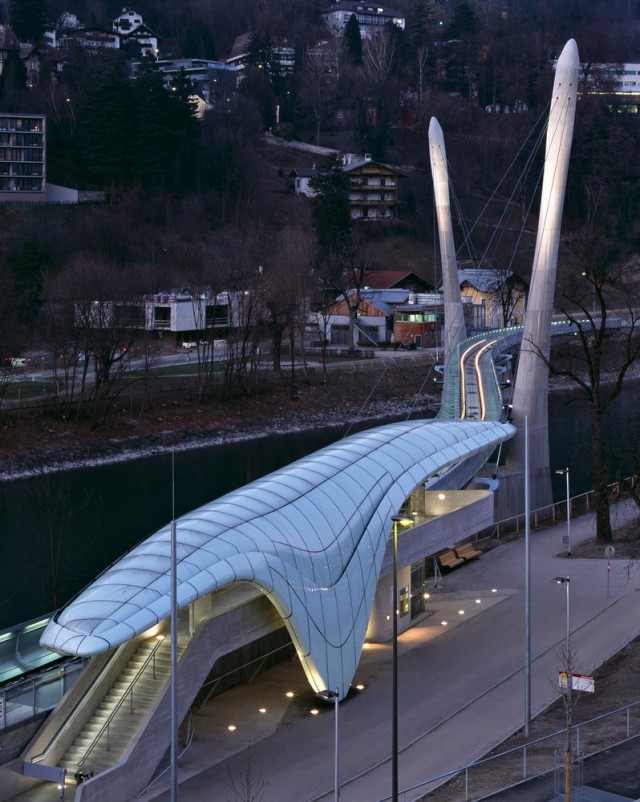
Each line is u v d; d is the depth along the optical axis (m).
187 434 139.50
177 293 191.25
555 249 100.75
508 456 101.44
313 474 58.91
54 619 45.28
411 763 47.16
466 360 133.12
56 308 160.50
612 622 65.62
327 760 47.78
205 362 155.62
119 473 122.38
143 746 45.31
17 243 195.12
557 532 89.56
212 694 55.25
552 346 181.88
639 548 81.88
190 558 48.16
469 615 68.06
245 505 54.03
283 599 50.72
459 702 54.22
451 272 131.50
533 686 56.00
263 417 150.38
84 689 46.94
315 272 198.12
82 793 42.38
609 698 53.25
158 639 49.38
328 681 53.56
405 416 160.75
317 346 195.62
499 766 45.50
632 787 41.75
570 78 99.00
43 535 93.12
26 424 129.62
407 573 65.75
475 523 69.88
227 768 47.19
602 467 84.81
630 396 167.12
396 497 60.78
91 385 148.00
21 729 44.53
